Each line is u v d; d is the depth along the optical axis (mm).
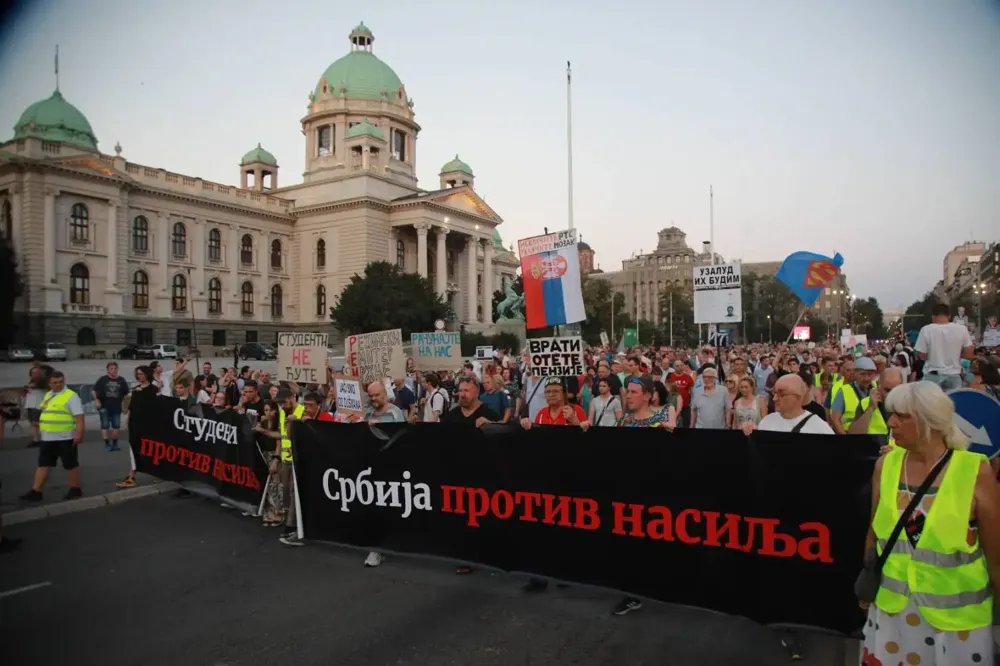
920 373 15883
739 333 100062
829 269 17531
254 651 5191
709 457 5211
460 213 83500
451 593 6426
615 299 105938
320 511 7523
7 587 6711
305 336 12414
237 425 9562
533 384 10336
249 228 76062
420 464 6801
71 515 9812
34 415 10914
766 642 5297
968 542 3057
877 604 3291
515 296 57688
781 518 4891
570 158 24141
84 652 5215
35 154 56188
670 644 5262
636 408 7066
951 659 3051
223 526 9062
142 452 11477
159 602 6270
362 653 5129
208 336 70812
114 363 15805
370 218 76438
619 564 5652
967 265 89188
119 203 62312
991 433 5086
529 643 5285
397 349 13055
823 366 11578
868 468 4617
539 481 6078
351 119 85000
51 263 56438
